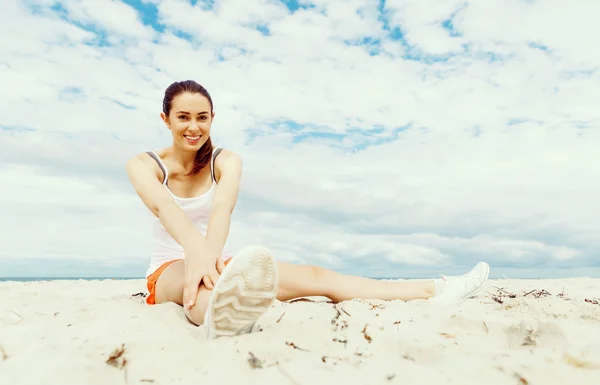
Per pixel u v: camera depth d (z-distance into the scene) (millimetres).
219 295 1887
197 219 3209
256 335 1943
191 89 2867
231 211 2889
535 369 1591
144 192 2834
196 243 2443
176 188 3160
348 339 1975
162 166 3070
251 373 1544
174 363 1649
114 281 6547
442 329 2146
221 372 1551
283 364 1622
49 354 1698
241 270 1856
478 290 3244
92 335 1962
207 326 1984
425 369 1598
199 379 1515
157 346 1787
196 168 3113
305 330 2084
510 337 1971
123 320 2250
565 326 2211
